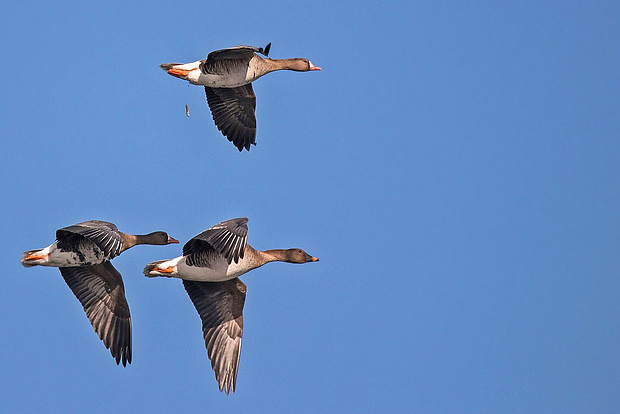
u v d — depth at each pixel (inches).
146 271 868.6
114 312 906.7
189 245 851.4
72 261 861.8
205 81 966.4
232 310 906.7
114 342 901.8
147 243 972.6
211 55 944.3
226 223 824.3
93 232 837.8
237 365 898.1
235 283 904.3
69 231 850.8
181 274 869.8
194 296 905.5
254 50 912.3
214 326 901.8
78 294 901.2
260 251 960.9
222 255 877.2
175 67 960.3
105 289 905.5
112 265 903.7
